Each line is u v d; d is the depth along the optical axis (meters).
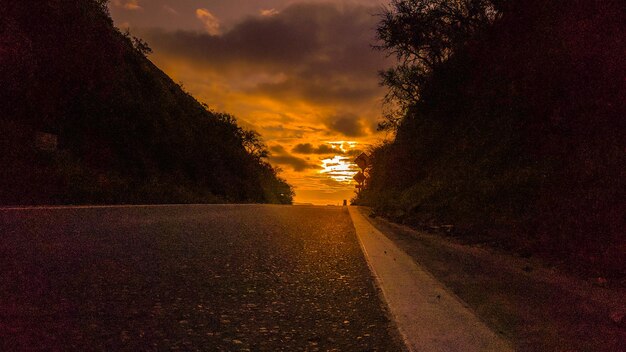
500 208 8.02
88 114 16.45
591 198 5.86
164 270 3.66
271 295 3.06
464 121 15.16
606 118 7.22
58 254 3.99
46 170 11.26
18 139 11.52
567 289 3.50
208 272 3.68
